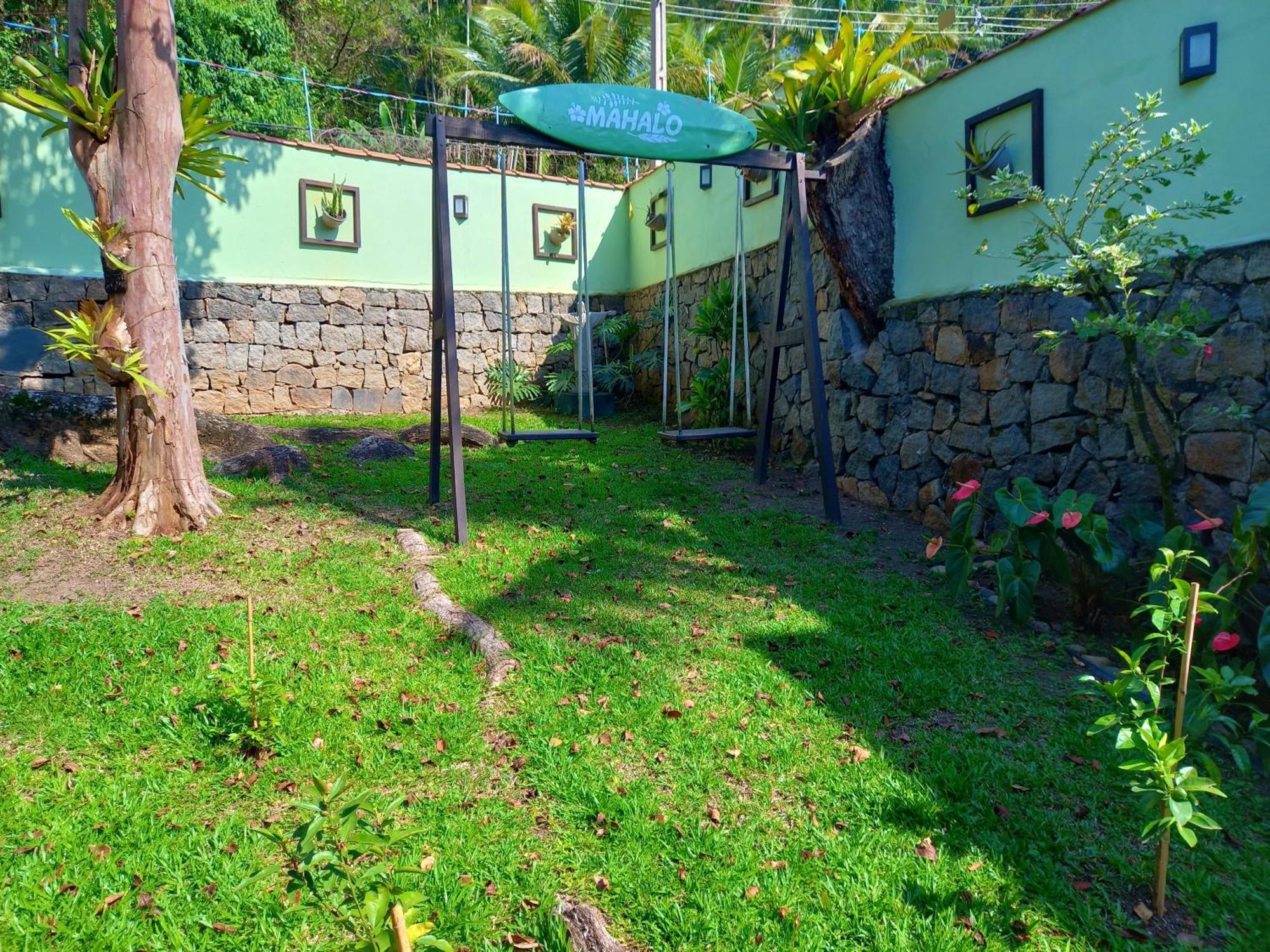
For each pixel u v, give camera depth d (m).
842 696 3.18
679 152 5.53
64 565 4.18
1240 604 2.98
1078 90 4.60
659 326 11.30
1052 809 2.51
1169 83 4.09
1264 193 3.68
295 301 10.25
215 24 14.55
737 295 8.30
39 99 4.55
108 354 4.61
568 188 11.93
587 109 5.26
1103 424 4.41
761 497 6.36
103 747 2.66
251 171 9.93
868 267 6.16
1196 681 2.79
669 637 3.67
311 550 4.60
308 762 2.62
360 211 10.61
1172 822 1.94
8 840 2.22
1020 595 3.77
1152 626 3.37
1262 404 3.63
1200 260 3.92
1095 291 3.74
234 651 3.28
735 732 2.88
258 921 1.97
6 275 8.54
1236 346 3.74
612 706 3.03
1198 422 3.91
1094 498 3.62
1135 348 3.74
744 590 4.29
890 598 4.20
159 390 4.61
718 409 8.58
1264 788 2.68
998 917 2.06
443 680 3.17
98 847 2.20
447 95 20.95
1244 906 2.12
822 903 2.08
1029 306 4.87
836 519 5.64
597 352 11.83
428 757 2.67
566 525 5.29
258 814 2.38
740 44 20.45
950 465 5.52
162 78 4.80
